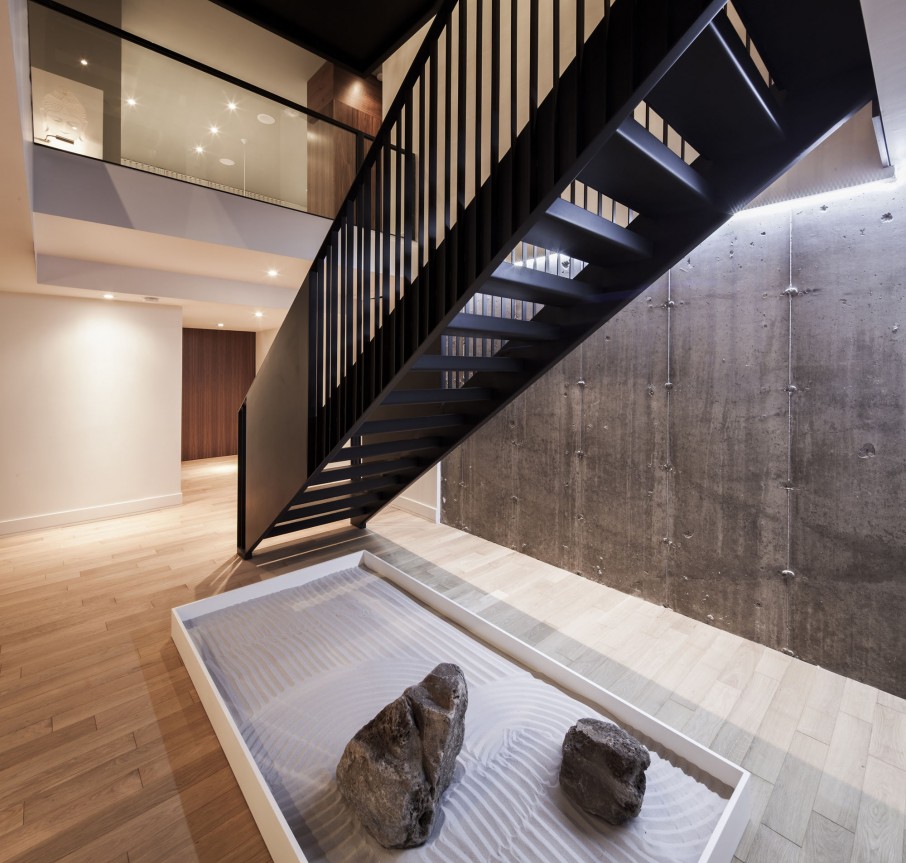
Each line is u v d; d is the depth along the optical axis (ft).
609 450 11.17
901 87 5.05
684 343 9.78
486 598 10.75
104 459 16.17
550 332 8.87
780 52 5.02
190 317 20.42
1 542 13.96
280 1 10.66
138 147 11.37
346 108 19.53
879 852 5.20
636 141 5.06
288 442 10.85
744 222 8.90
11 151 6.05
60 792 5.74
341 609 10.01
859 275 7.68
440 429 11.99
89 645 8.73
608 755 5.34
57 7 9.48
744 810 5.35
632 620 9.86
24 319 14.58
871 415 7.64
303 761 6.20
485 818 5.44
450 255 6.64
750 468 9.00
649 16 4.28
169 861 4.99
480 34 5.74
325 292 9.69
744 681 7.98
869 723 7.04
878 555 7.66
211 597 9.84
